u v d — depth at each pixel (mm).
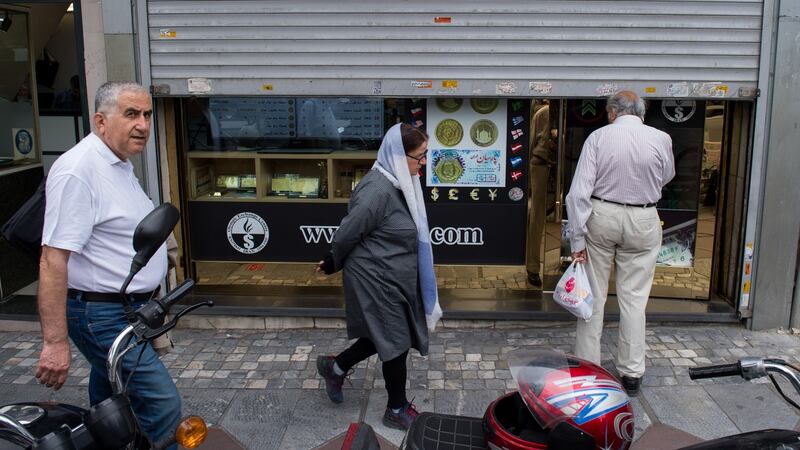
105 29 4746
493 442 2631
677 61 4664
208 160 5254
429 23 4684
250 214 5266
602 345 4777
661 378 4258
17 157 6000
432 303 3598
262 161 5223
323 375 3904
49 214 2582
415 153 3410
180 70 4809
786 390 4047
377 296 3443
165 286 5195
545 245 5312
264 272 5355
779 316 4945
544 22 4648
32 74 5957
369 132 5156
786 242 4820
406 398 3957
